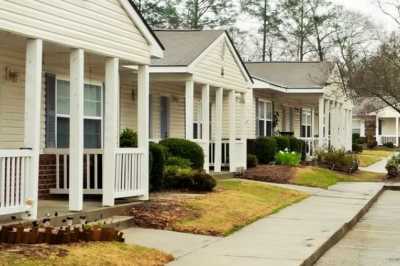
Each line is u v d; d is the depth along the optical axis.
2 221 10.41
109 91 13.57
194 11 54.50
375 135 72.88
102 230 10.16
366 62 36.59
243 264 10.02
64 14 11.77
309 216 16.39
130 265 9.05
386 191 26.81
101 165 14.57
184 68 20.42
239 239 12.55
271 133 34.94
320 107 35.66
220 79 23.14
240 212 15.52
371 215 18.55
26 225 10.28
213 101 27.70
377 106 65.25
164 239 12.05
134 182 14.43
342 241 13.79
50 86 15.38
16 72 14.05
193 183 17.98
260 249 11.42
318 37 66.00
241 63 24.95
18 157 10.45
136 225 13.23
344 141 43.66
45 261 8.23
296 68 38.00
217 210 15.02
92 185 14.62
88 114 17.06
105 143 13.48
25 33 10.67
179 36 23.03
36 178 10.77
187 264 9.90
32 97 10.88
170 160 19.03
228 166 25.77
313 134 40.25
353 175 31.94
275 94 35.44
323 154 32.78
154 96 22.77
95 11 12.78
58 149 14.59
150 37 14.89
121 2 13.63
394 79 34.91
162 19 51.81
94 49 12.75
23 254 8.42
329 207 18.64
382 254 12.22
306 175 26.92
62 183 14.77
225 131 29.69
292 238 12.77
